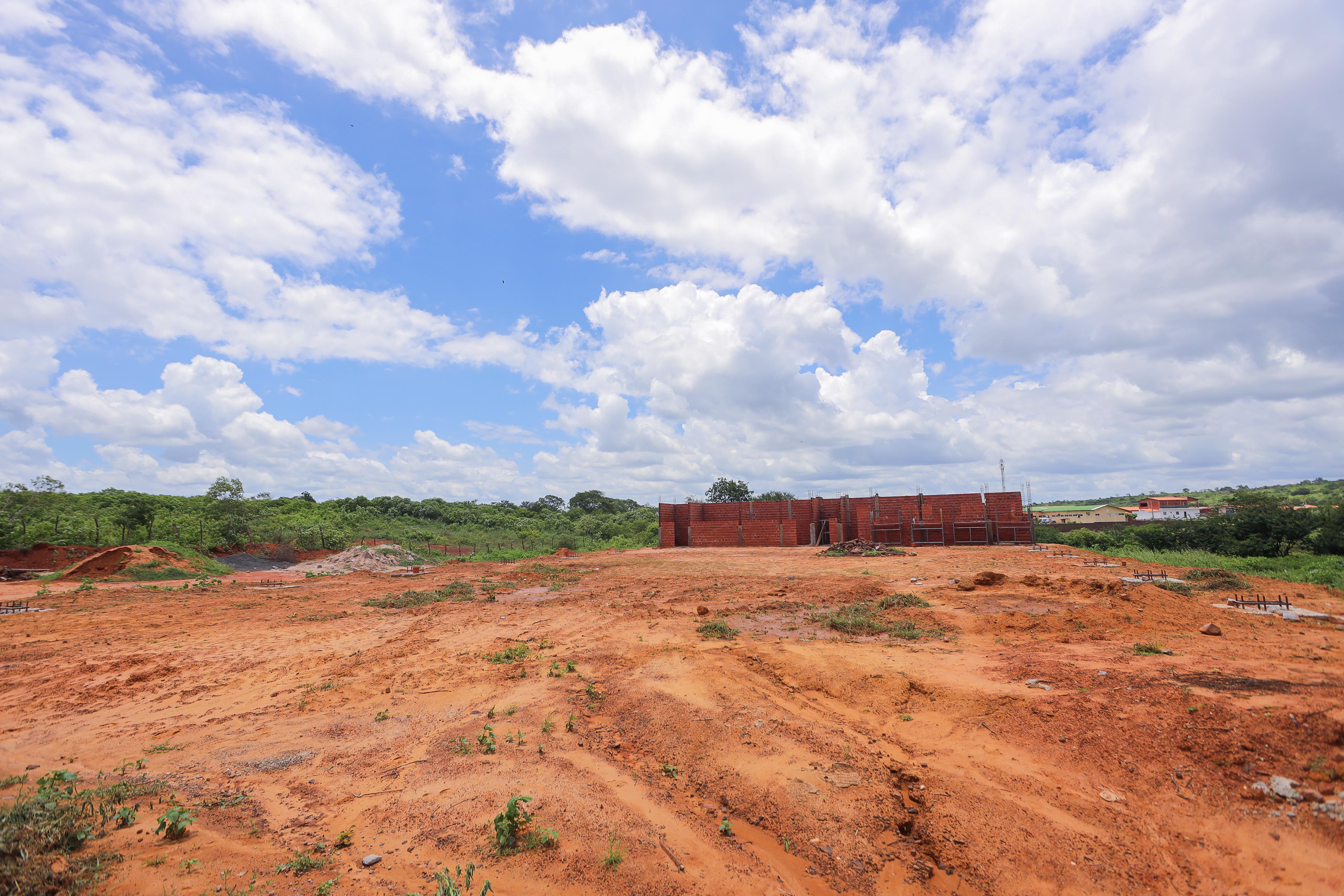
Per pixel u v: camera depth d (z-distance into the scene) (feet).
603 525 217.36
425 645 43.29
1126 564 74.90
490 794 19.98
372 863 16.31
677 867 16.60
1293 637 34.32
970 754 22.50
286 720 28.76
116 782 21.67
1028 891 15.55
